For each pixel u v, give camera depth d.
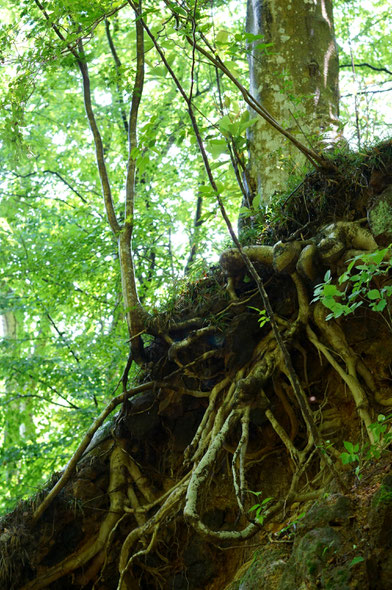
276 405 5.10
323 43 6.91
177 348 5.45
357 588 3.35
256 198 5.55
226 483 5.30
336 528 3.68
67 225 12.18
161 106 12.05
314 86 6.68
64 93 13.12
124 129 12.59
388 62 12.95
